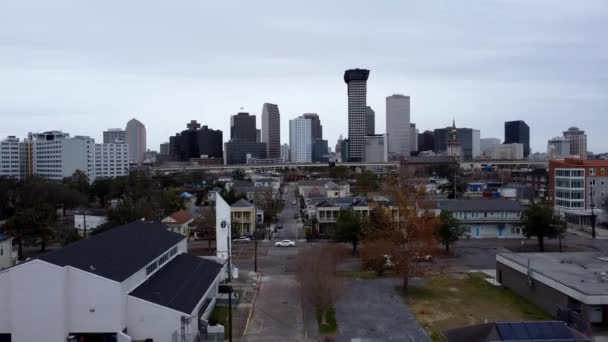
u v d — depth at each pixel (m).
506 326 33.62
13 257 71.75
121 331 38.38
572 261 55.44
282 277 62.97
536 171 176.50
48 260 37.88
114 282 38.25
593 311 43.38
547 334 32.97
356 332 42.78
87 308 37.94
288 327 44.28
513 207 93.62
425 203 71.38
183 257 57.12
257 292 55.97
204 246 85.50
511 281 56.25
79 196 130.25
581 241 87.94
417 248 56.28
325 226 98.12
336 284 53.59
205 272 53.69
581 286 44.31
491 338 32.59
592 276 48.34
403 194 62.34
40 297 37.12
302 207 144.88
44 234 76.12
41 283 37.12
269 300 52.78
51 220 82.25
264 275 64.12
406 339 41.03
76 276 37.94
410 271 56.50
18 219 74.44
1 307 37.84
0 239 64.19
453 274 64.25
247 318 46.88
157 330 39.72
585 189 108.19
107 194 144.50
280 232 102.38
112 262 42.75
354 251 77.56
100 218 98.44
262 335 42.28
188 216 96.81
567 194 110.44
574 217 106.31
